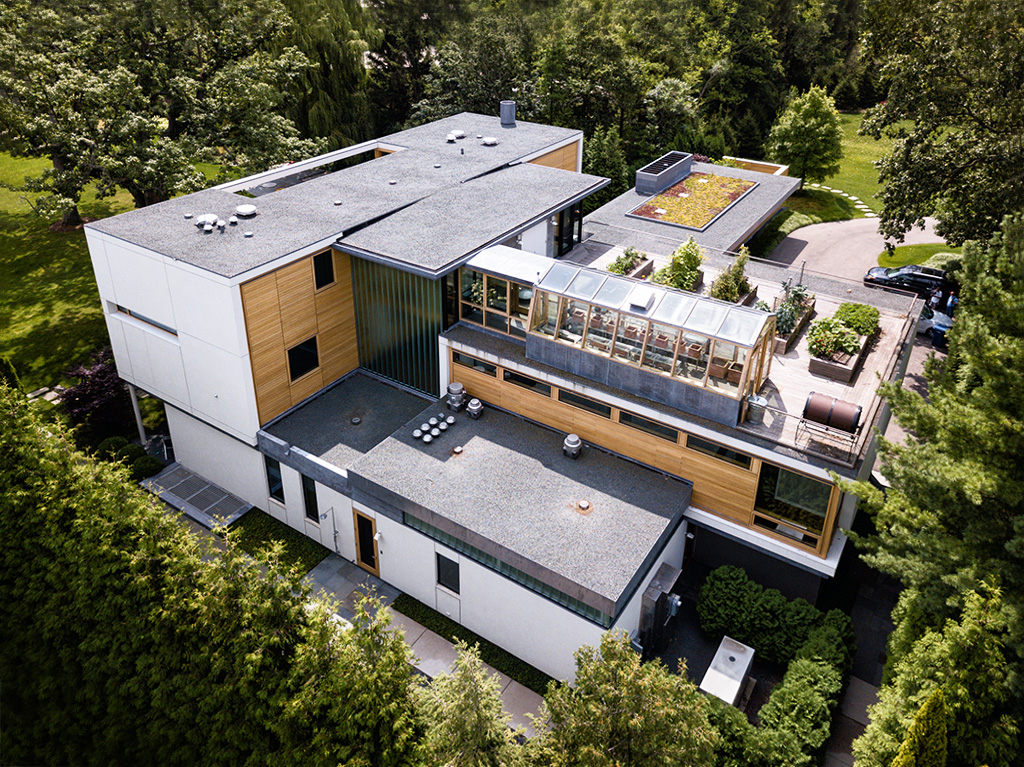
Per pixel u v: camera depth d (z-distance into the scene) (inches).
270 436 950.4
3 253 1672.0
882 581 928.3
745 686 786.8
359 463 876.0
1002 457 645.9
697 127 2322.8
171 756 689.6
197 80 1537.9
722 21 2819.9
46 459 802.8
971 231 1226.0
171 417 1081.4
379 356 1069.8
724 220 1449.3
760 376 821.9
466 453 898.1
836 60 3208.7
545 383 914.1
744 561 907.4
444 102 2118.6
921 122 1203.2
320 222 1005.2
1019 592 626.8
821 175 2148.1
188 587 686.5
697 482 847.7
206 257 894.4
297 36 1957.4
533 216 1040.2
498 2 2546.8
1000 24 1068.5
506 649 841.5
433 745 608.7
